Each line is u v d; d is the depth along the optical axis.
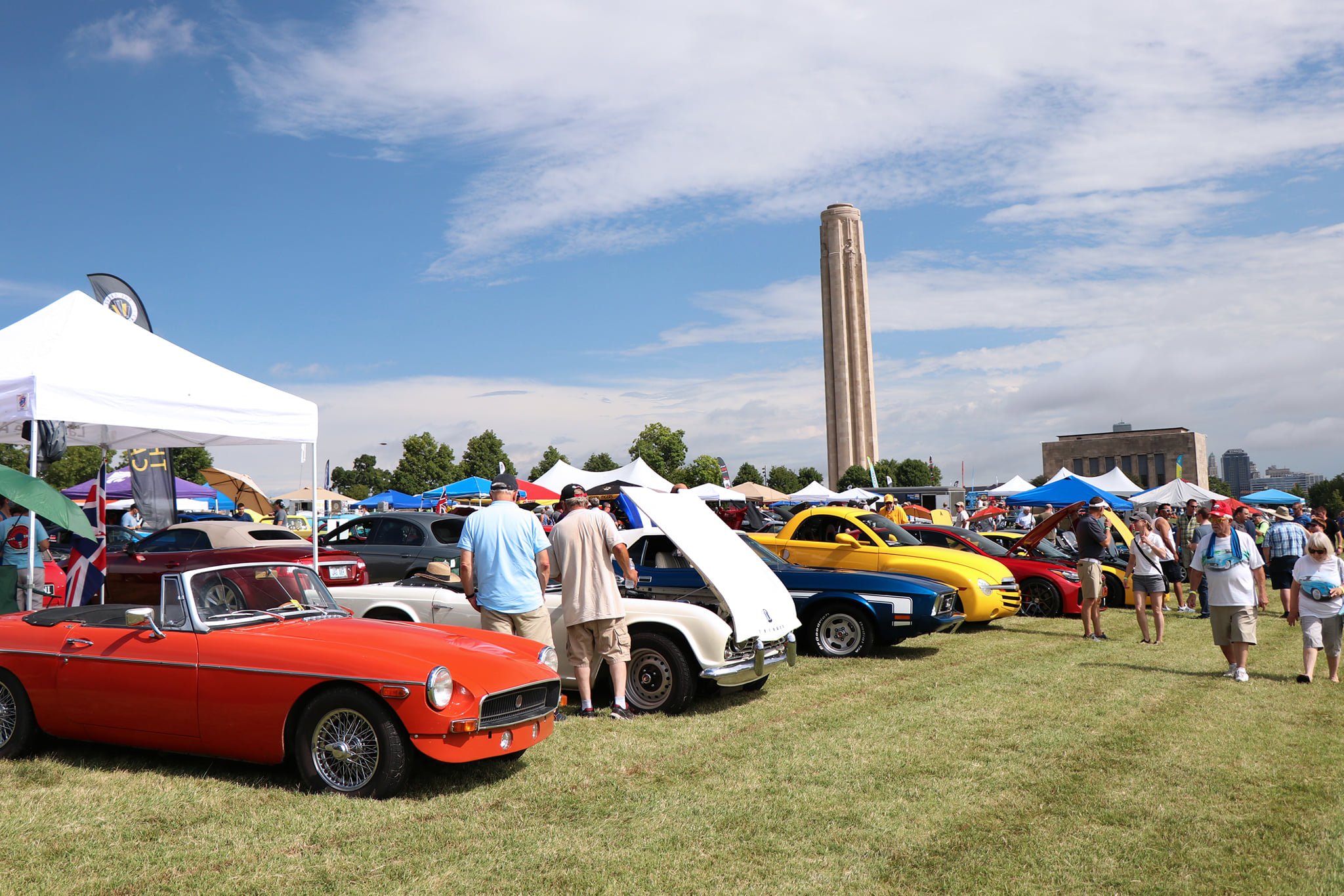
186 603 5.78
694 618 7.65
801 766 6.10
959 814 5.20
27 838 4.70
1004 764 6.18
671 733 6.95
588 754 6.34
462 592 8.30
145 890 4.10
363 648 5.45
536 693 5.74
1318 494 141.00
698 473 83.88
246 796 5.34
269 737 5.44
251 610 6.03
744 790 5.59
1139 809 5.29
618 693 7.38
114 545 14.23
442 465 68.25
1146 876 4.35
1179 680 9.30
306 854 4.52
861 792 5.58
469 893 4.11
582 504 7.57
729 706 7.96
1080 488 25.27
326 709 5.35
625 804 5.30
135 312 13.69
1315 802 5.43
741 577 8.18
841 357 162.50
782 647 8.33
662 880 4.26
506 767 6.00
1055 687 8.90
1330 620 9.30
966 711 7.79
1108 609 16.28
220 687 5.55
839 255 163.88
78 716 5.95
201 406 9.41
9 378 8.20
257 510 29.50
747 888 4.19
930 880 4.29
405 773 5.28
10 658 6.16
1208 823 5.08
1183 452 119.38
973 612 12.34
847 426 161.38
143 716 5.75
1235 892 4.19
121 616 6.27
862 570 12.40
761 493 39.53
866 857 4.56
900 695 8.50
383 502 35.03
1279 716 7.68
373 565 12.38
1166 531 16.05
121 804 5.21
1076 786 5.71
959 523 28.89
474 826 4.90
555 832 4.85
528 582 7.12
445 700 5.19
